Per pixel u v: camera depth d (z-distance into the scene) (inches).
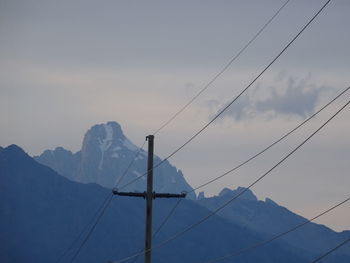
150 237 5305.1
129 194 5300.2
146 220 5300.2
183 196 5315.0
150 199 5295.3
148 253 5285.4
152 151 5329.7
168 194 5315.0
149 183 5305.1
